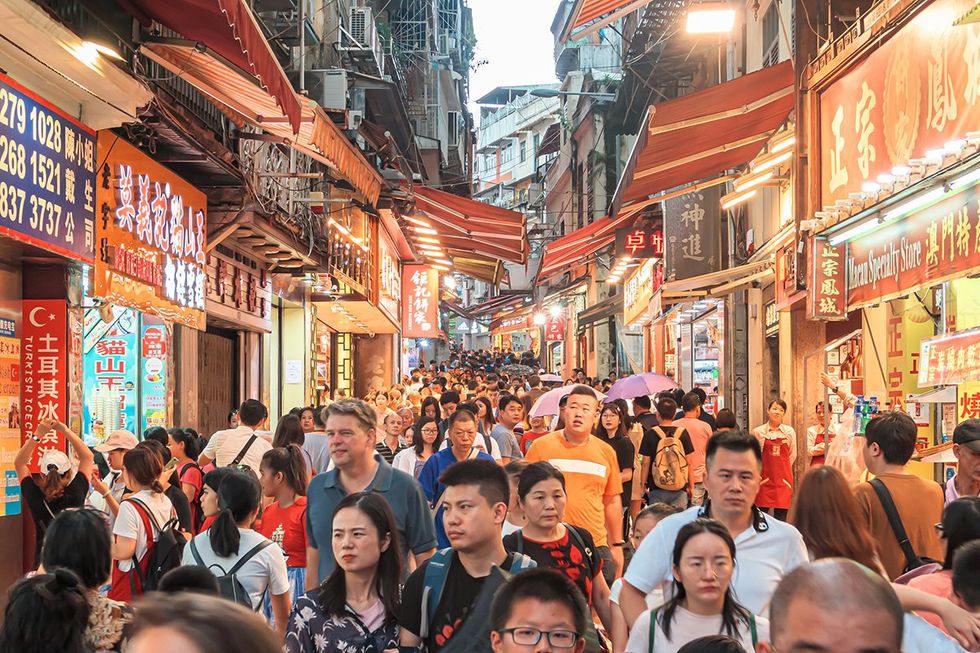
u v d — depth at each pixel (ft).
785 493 39.52
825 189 40.96
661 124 40.57
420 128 124.36
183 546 20.94
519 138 284.20
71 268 30.50
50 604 12.00
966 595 12.41
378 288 82.17
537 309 211.00
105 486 25.64
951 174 25.99
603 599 17.24
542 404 37.45
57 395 30.01
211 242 42.47
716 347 80.69
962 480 20.27
